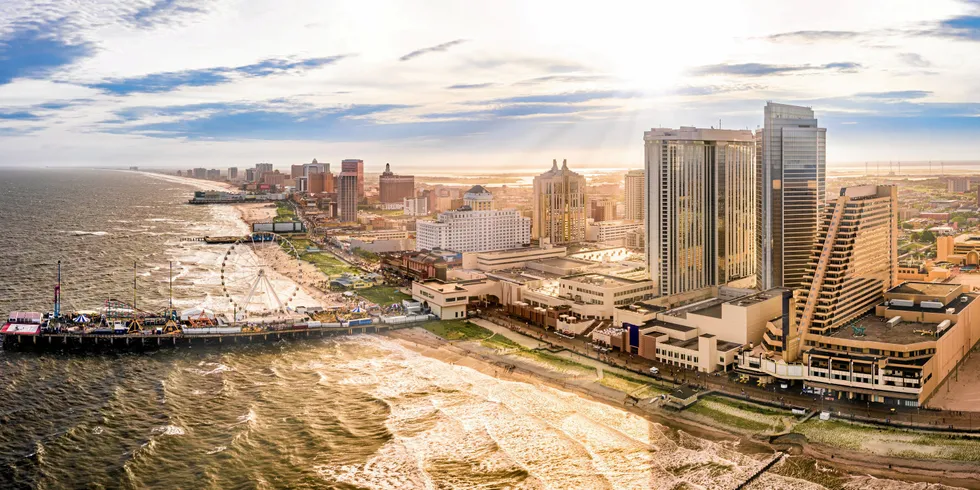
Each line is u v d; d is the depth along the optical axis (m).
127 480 184.12
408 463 194.75
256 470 191.12
